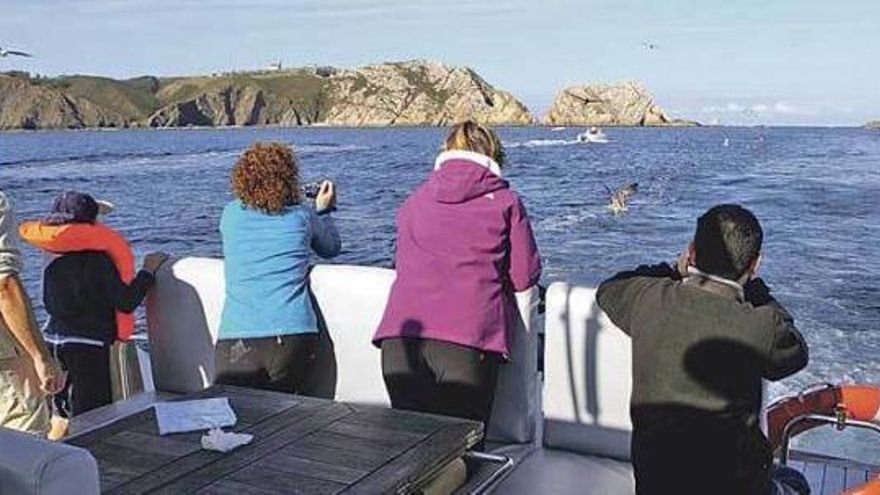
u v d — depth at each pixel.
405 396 3.47
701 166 45.19
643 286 2.70
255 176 3.80
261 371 3.73
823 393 3.92
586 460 3.61
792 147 71.25
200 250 18.06
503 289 3.53
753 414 2.55
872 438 5.52
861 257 15.85
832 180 35.84
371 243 17.94
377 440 2.67
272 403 3.02
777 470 2.98
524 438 3.76
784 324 2.53
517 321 3.64
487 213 3.39
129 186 32.22
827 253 16.39
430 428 2.78
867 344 9.27
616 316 2.76
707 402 2.52
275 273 3.75
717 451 2.51
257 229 3.78
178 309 4.35
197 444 2.63
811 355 8.80
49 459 1.82
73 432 3.80
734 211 2.59
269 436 2.70
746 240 2.54
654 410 2.58
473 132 3.47
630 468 3.53
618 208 24.39
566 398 3.66
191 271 4.29
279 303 3.74
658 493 2.59
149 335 4.46
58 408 4.09
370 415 2.90
